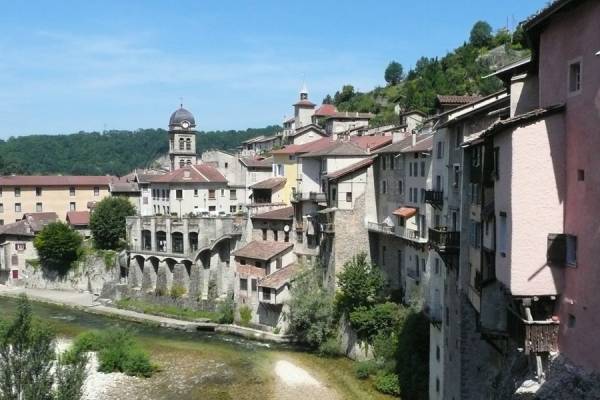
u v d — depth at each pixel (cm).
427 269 5334
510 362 2945
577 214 2261
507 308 2706
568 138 2328
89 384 5769
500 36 17100
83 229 12294
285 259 7750
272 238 8100
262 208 8512
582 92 2217
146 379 5984
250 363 6406
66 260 10925
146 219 9631
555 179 2362
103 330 7506
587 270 2198
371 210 6862
